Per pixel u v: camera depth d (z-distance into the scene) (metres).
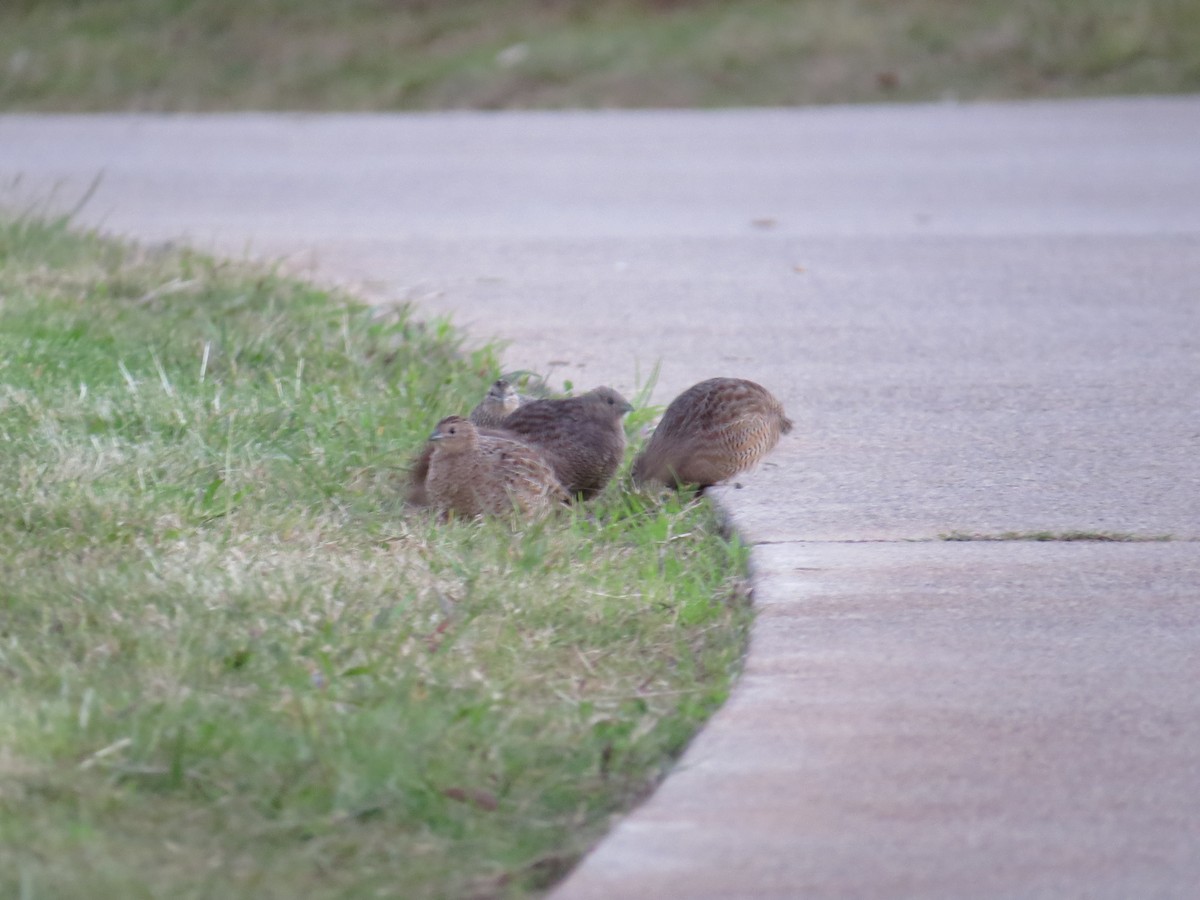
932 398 32.31
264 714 17.77
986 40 76.12
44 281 37.25
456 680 19.05
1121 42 74.94
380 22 80.44
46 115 70.50
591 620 21.00
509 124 68.06
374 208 52.47
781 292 42.06
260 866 15.16
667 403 31.97
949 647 20.14
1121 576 22.55
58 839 15.16
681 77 73.50
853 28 77.38
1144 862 15.39
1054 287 42.56
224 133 66.25
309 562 22.08
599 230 49.66
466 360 33.72
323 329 33.94
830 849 15.55
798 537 24.28
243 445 26.31
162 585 20.78
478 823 16.14
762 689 18.91
